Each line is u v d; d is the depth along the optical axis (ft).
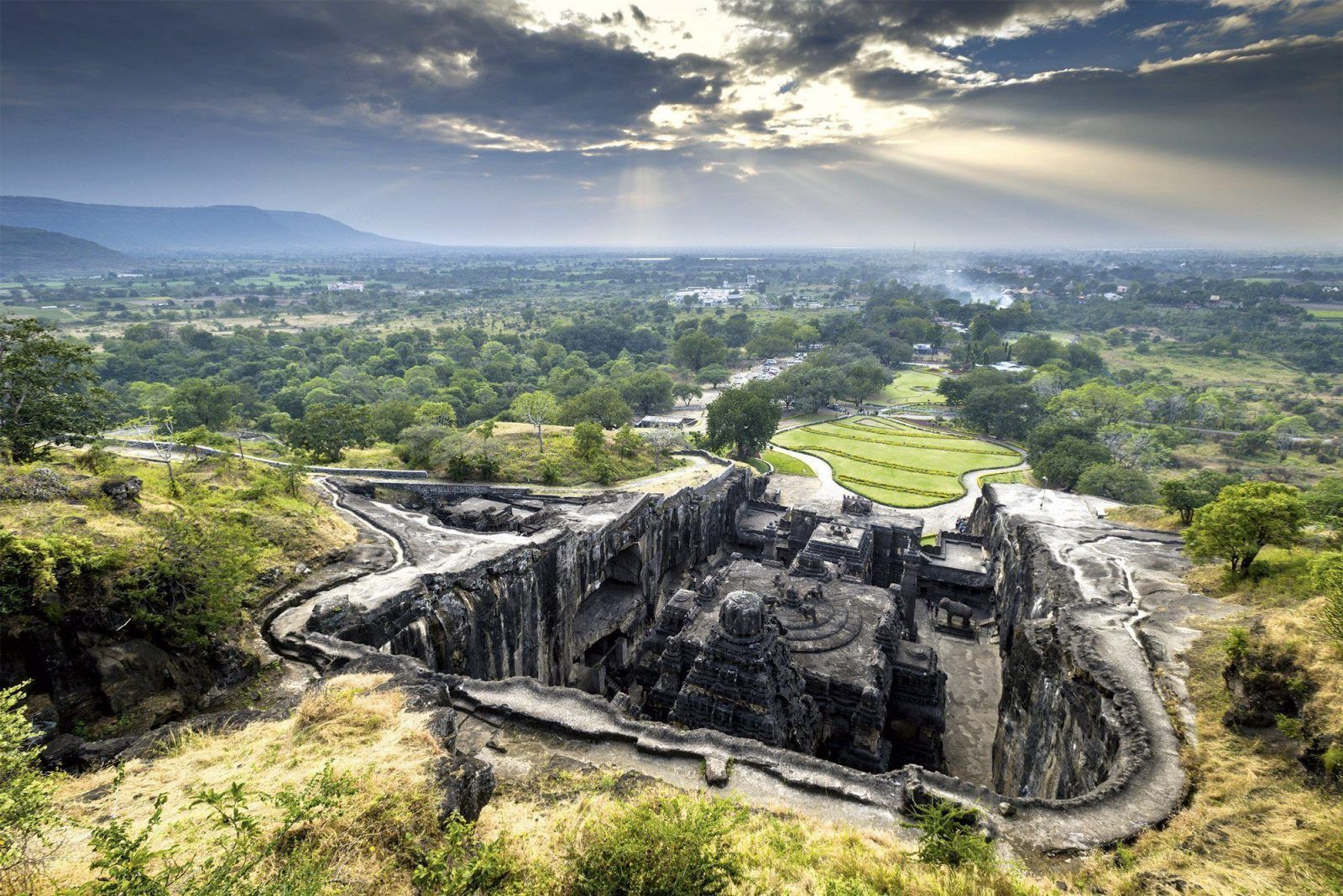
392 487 230.27
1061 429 362.74
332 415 270.87
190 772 62.95
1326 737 72.54
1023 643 132.16
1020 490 253.03
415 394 506.07
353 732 70.13
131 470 159.02
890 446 423.64
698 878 48.67
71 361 133.69
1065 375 540.52
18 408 127.24
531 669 160.76
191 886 41.57
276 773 61.67
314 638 106.83
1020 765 122.11
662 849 49.19
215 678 93.71
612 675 201.98
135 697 83.46
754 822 71.92
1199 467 376.07
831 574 170.19
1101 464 309.42
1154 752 83.97
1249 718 83.66
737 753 86.94
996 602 205.87
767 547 231.09
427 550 156.04
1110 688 98.17
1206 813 72.02
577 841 57.36
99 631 83.87
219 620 94.84
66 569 82.17
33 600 77.66
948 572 215.92
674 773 84.17
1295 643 84.48
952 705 169.68
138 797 58.49
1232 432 440.04
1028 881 62.18
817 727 126.11
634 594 214.90
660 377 535.19
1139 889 62.34
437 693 83.87
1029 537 185.16
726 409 376.68
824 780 82.02
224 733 71.61
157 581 91.81
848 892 54.49
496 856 50.26
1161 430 412.57
